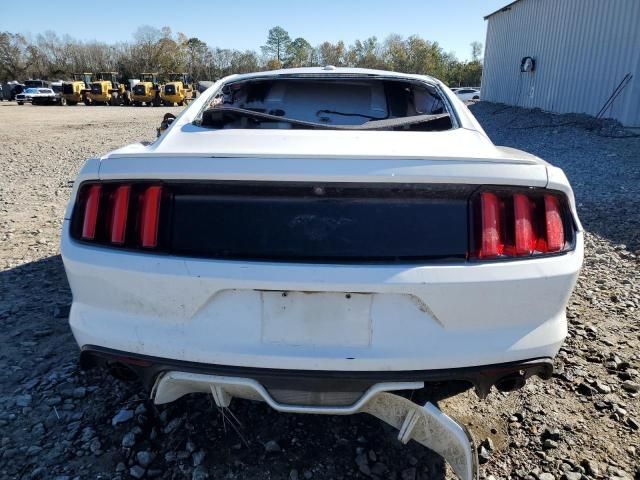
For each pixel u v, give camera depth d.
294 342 1.74
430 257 1.69
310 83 3.42
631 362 2.82
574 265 1.78
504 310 1.73
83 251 1.83
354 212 1.70
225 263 1.69
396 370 1.72
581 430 2.28
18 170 9.20
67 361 2.76
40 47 84.44
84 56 86.56
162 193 1.75
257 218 1.71
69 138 15.42
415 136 2.19
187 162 1.72
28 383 2.55
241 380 1.76
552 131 14.68
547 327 1.81
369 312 1.72
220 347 1.74
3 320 3.22
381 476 2.04
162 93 40.06
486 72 26.67
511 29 22.70
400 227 1.70
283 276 1.66
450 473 2.06
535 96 20.19
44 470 2.01
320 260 1.68
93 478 1.98
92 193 1.83
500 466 2.07
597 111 15.76
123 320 1.83
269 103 3.39
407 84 3.35
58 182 7.98
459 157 1.71
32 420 2.29
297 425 2.31
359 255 1.69
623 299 3.67
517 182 1.72
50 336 3.03
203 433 2.23
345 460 2.11
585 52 16.41
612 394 2.52
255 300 1.73
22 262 4.29
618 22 14.67
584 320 3.32
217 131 2.22
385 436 2.26
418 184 1.69
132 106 40.91
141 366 1.82
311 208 1.70
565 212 1.82
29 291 3.68
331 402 1.82
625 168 9.41
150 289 1.74
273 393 1.81
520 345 1.76
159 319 1.78
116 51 85.06
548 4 18.97
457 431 1.77
